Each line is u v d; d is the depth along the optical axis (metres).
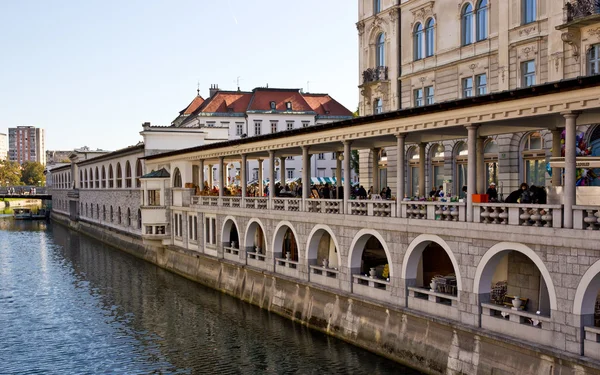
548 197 18.66
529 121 19.61
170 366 24.28
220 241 38.00
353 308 24.97
